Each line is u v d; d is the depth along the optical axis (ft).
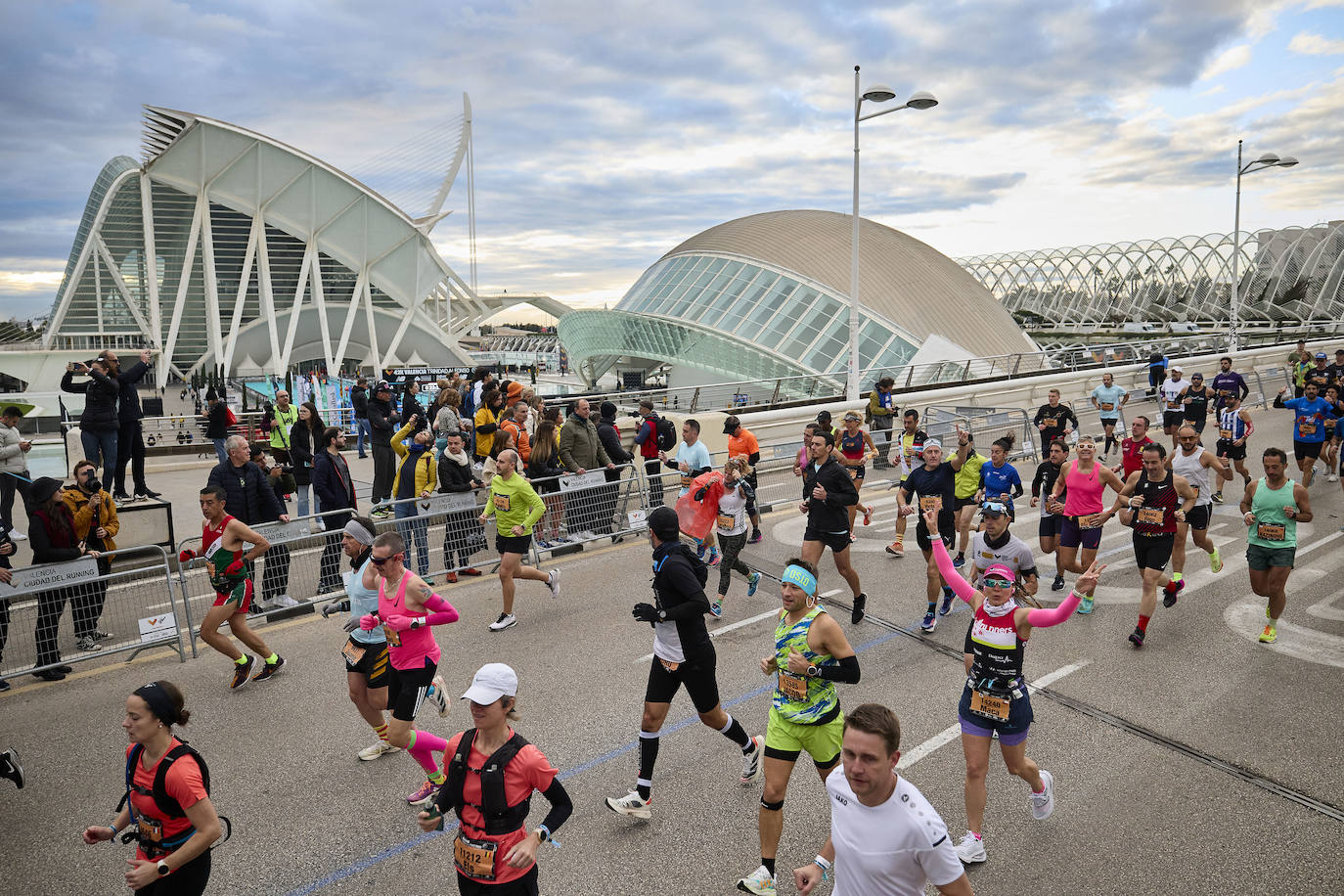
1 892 14.90
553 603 30.71
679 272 166.91
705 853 15.72
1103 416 56.29
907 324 153.99
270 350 290.15
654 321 149.07
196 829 11.38
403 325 297.74
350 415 92.12
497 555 37.22
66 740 20.56
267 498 29.40
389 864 15.56
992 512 19.08
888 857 9.59
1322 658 24.32
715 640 26.91
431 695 17.26
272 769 19.04
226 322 268.00
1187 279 315.17
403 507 32.40
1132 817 16.62
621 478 40.37
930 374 118.42
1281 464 24.66
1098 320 332.39
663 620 16.07
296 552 31.50
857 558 36.42
